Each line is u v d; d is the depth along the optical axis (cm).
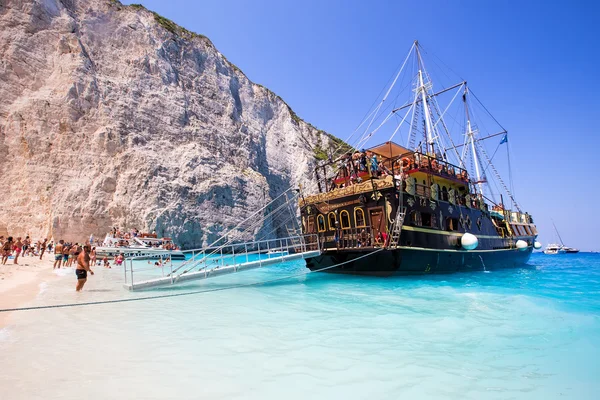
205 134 6869
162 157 5950
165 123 6378
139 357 698
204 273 1803
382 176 2236
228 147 7225
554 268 3562
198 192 5941
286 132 9325
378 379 607
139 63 6494
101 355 706
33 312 1118
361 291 1711
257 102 8925
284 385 572
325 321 1044
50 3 5894
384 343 820
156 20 7300
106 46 6319
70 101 5469
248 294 1641
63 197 5025
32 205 4938
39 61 5591
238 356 714
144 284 1689
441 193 2452
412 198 2170
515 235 3538
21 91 5400
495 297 1488
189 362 673
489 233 2967
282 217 7694
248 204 6675
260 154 8056
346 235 2291
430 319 1070
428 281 2083
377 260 2139
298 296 1568
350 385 579
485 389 579
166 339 834
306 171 8594
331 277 2373
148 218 5256
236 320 1055
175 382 575
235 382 580
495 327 974
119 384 561
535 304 1316
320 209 2491
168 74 6881
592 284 2062
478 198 2886
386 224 2083
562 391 575
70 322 997
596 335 898
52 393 519
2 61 5338
